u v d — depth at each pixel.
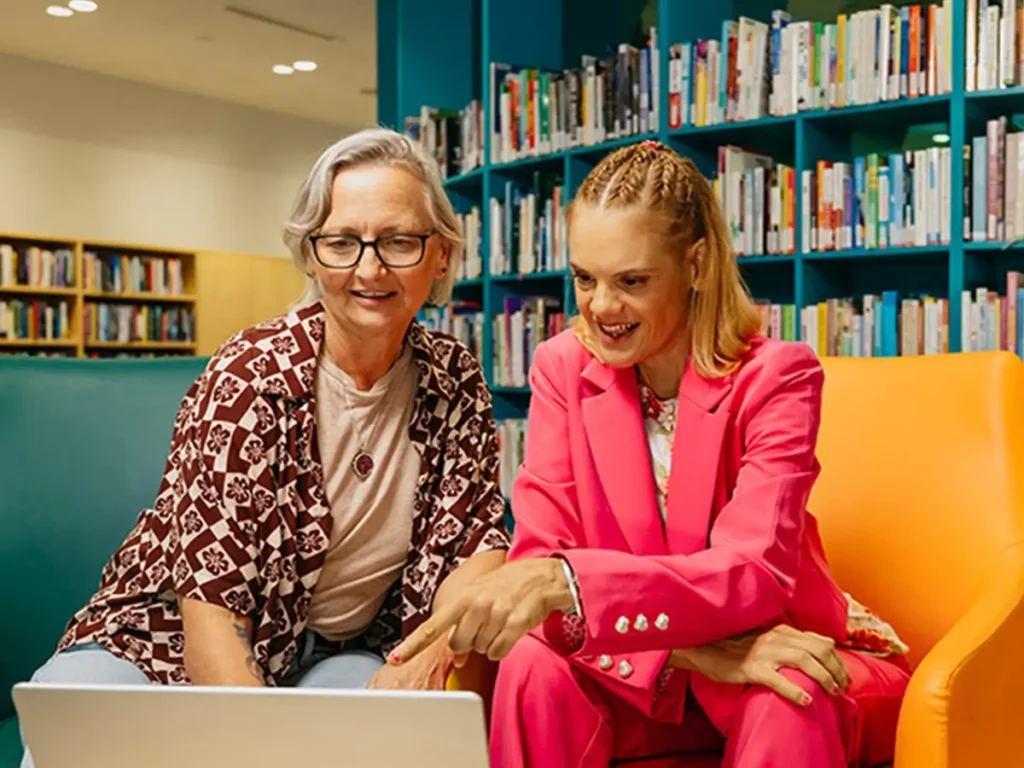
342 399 1.55
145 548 1.56
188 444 1.49
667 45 3.28
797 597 1.29
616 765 1.31
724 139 3.33
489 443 1.67
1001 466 1.53
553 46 4.16
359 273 1.45
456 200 4.29
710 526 1.30
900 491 1.59
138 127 8.71
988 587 1.38
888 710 1.28
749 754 1.10
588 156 3.60
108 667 1.45
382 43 5.05
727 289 1.31
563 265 3.64
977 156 2.74
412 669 1.41
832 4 3.44
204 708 0.93
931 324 2.86
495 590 1.11
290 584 1.50
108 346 8.09
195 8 6.74
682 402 1.31
